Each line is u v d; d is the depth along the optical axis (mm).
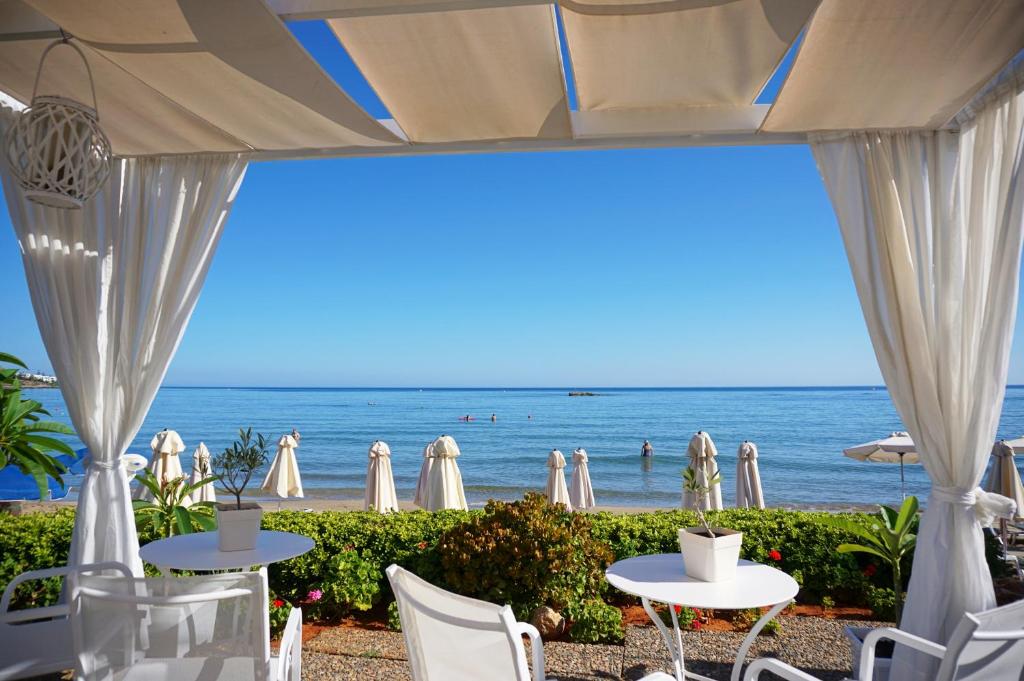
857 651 3033
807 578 4301
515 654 1558
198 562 2676
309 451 26703
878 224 3100
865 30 2303
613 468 22641
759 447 26484
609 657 3443
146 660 1773
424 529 4414
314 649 3555
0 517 4547
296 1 2225
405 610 1879
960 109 2902
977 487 2842
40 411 4238
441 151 3506
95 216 3551
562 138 3352
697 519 4703
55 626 2422
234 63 2529
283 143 3434
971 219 2898
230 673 1772
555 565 3734
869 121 3045
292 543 3014
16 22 2457
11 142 2346
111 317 3549
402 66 2613
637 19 2258
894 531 3316
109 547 3369
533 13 2227
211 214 3607
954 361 2934
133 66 2570
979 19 2217
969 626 1524
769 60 2604
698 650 3525
